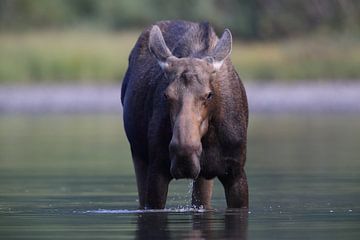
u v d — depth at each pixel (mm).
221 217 22297
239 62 79250
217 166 22359
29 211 24000
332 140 43094
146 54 24641
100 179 30812
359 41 84375
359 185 28609
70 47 81375
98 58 80000
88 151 39656
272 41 94625
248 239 19453
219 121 22047
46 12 103438
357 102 67250
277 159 35875
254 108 66500
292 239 19406
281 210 23625
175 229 20734
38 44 82750
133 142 24234
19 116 62562
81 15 106438
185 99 20656
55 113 65188
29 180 30594
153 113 22547
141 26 105938
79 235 20188
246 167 33594
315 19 93875
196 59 21312
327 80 75938
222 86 22156
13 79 78312
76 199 26266
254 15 100250
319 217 22516
